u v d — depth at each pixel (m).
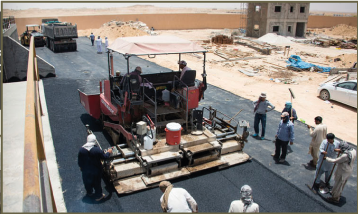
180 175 6.27
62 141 7.95
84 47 26.58
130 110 7.15
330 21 69.94
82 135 8.36
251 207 4.20
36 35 26.34
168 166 6.34
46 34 25.25
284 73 19.72
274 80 17.88
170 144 6.54
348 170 5.56
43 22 32.06
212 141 7.04
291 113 8.16
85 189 5.93
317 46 35.94
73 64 18.53
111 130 7.79
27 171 3.27
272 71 20.52
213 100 12.77
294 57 22.86
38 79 14.00
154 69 18.03
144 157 6.17
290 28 45.25
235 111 11.37
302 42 39.22
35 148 3.88
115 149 6.34
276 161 7.49
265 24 43.00
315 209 5.64
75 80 14.53
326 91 14.09
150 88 7.41
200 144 6.86
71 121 9.36
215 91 14.36
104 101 8.23
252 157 7.64
